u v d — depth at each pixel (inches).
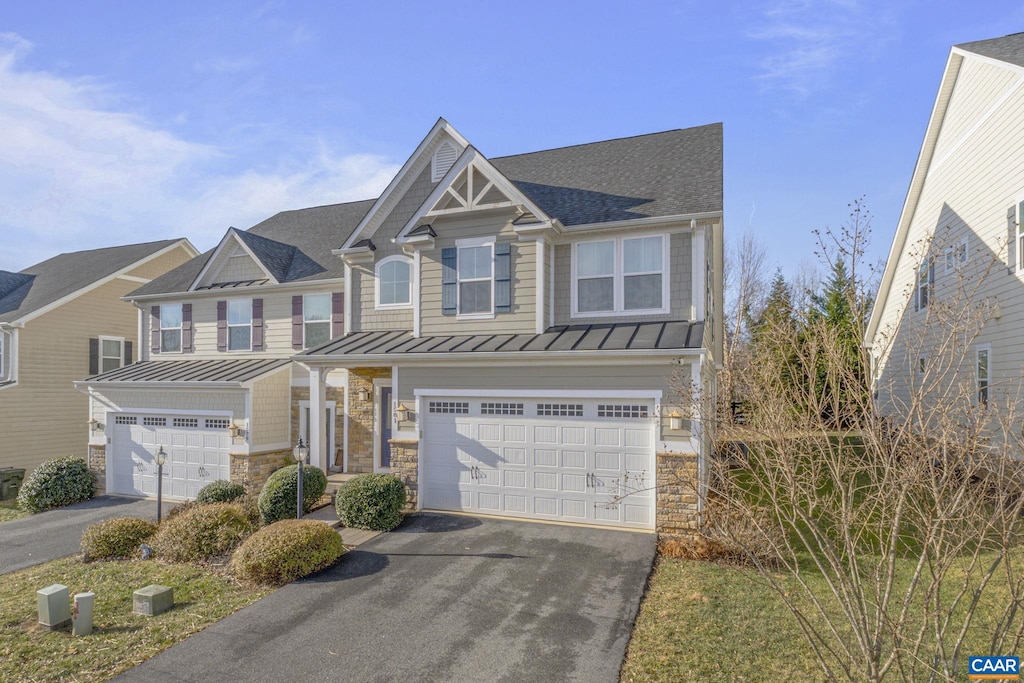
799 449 281.4
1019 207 505.7
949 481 195.0
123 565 389.7
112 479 648.4
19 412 765.3
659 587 319.0
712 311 590.9
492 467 466.9
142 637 276.5
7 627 293.6
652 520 418.6
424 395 486.9
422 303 547.5
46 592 291.4
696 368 406.9
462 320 528.7
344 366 528.4
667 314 478.3
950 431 188.9
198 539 393.4
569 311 510.6
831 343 302.8
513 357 450.6
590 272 506.6
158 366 713.6
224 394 596.7
